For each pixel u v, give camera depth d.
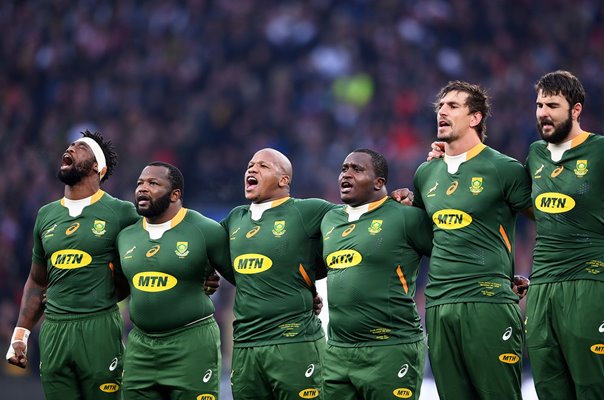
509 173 28.86
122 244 31.52
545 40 90.69
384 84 85.81
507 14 91.62
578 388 27.69
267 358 30.25
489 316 28.33
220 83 87.25
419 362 29.81
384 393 29.27
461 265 28.62
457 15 91.00
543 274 28.19
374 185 30.38
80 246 31.92
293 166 80.19
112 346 31.86
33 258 33.28
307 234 30.98
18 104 89.06
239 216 31.72
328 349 30.17
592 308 27.52
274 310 30.44
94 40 93.06
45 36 94.75
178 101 87.56
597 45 90.94
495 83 85.50
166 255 30.73
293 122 84.38
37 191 76.81
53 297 32.03
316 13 91.44
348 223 30.30
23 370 56.34
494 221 28.83
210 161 81.44
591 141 28.05
